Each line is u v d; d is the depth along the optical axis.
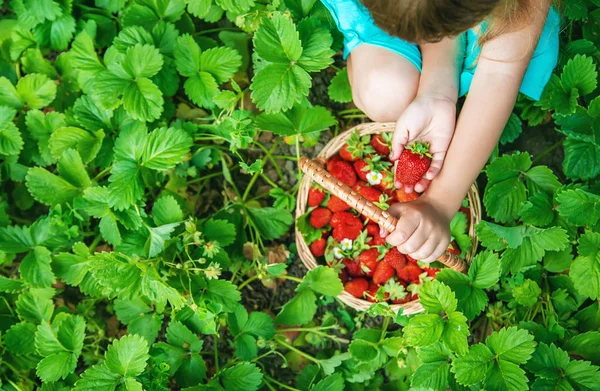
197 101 1.16
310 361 1.21
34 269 1.14
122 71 1.14
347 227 1.15
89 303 1.20
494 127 1.04
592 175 1.15
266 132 1.25
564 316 1.16
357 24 1.09
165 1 1.19
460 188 1.04
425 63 1.10
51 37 1.21
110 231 1.12
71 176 1.15
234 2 1.13
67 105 1.22
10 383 1.16
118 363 1.09
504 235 1.11
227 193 1.24
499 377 1.08
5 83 1.18
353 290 1.16
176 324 1.13
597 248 1.12
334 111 1.26
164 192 1.20
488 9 0.84
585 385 1.09
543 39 1.09
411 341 1.07
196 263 1.16
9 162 1.20
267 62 1.14
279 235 1.20
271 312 1.24
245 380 1.14
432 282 1.08
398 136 1.09
